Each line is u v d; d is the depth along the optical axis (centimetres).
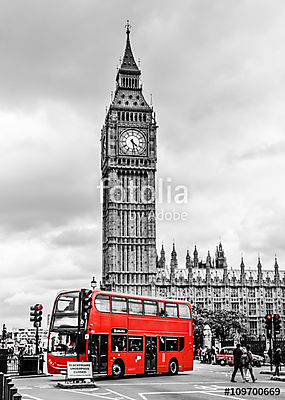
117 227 18262
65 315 4509
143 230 18362
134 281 17975
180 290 19975
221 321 15225
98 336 4484
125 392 3528
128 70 19362
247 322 19788
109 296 4662
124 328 4716
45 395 3309
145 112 19050
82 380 4050
